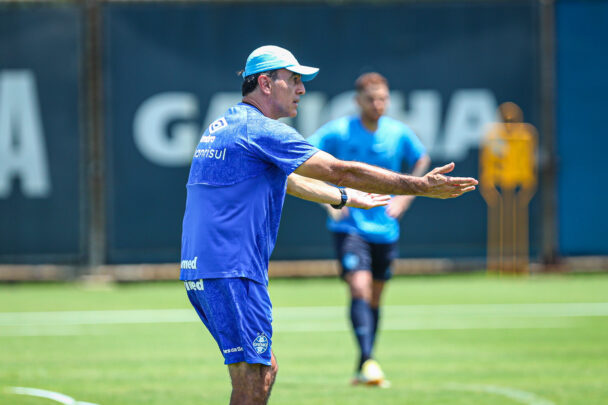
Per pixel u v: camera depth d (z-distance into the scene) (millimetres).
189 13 53625
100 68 53531
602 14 55625
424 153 28109
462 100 54781
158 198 54188
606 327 38156
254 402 15398
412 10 54344
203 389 25422
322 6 53844
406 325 39000
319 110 53938
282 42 53812
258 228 15375
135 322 40375
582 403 23297
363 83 27297
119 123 53844
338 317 41750
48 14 53250
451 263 55406
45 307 45656
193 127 53938
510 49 55031
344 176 15141
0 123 53156
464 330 37562
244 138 15281
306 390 25281
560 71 55469
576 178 55938
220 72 53812
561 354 31672
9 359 30922
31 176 53469
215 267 15234
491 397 24094
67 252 53938
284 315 42469
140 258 54438
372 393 24797
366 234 27016
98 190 54031
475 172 54938
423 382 26438
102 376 27594
